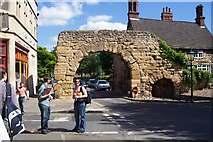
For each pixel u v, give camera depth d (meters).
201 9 49.03
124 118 16.39
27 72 33.25
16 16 23.81
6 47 22.84
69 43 29.30
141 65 30.66
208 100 28.28
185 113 18.73
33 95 34.41
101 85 50.78
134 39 30.48
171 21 48.69
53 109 19.78
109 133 11.68
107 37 29.94
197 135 11.29
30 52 35.09
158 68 30.92
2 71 8.09
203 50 43.81
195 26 48.41
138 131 12.20
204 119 15.86
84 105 11.65
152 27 46.84
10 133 7.46
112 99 30.92
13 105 7.66
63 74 29.02
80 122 11.64
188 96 29.62
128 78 33.88
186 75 31.48
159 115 17.75
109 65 70.12
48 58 61.88
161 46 31.03
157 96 33.16
